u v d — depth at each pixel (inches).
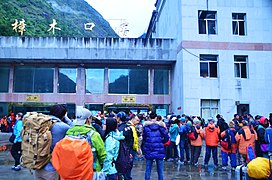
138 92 972.6
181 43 843.4
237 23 872.3
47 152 153.9
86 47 903.7
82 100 949.2
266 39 864.3
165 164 437.7
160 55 914.1
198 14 856.3
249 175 167.6
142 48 911.7
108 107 940.6
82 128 161.9
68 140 142.3
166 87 983.6
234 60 858.1
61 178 138.9
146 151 266.8
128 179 260.5
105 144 192.7
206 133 424.2
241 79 843.4
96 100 954.1
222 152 398.9
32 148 153.1
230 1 866.8
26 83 962.1
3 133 883.4
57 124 161.9
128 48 908.0
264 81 848.9
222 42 849.5
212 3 858.8
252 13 869.2
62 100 948.6
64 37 904.3
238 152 381.7
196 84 826.8
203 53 839.7
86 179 139.2
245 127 364.5
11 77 958.4
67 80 964.0
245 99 836.6
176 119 470.9
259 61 854.5
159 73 987.9
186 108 813.2
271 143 303.0
